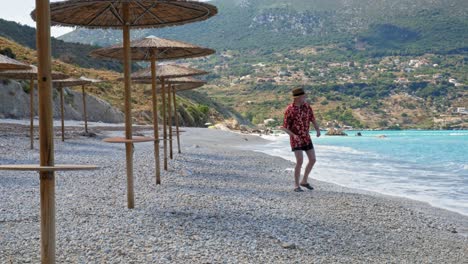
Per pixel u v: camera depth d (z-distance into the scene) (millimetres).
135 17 7016
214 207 7004
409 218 7379
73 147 16625
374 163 17531
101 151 15859
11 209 6328
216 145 24766
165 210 6586
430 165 16922
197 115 64312
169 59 9711
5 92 33562
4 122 26594
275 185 10391
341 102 185500
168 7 6523
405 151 25938
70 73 57969
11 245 4645
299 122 9328
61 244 4723
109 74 68688
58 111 39219
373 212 7609
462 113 172625
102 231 5250
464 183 12023
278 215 6711
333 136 59656
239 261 4426
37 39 3098
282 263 4473
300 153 9422
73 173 10234
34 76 15703
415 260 5039
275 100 190250
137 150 17156
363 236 5898
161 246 4766
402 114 174250
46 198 3145
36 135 19812
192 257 4457
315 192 9430
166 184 9406
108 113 46531
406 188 11102
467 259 5246
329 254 4934
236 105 187750
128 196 6633
